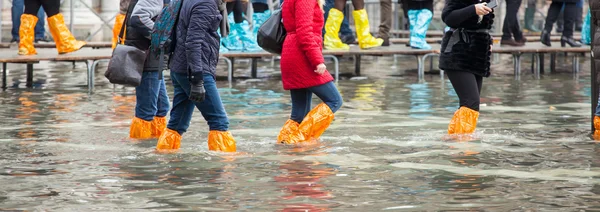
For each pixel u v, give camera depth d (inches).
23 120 561.6
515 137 483.5
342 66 1050.1
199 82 421.4
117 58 476.1
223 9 440.8
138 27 475.8
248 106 639.1
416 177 372.2
